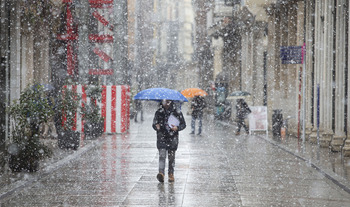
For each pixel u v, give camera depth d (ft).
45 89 114.32
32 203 51.16
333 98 110.01
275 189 59.72
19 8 97.14
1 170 72.54
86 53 165.17
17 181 62.75
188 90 149.79
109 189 59.41
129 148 109.09
